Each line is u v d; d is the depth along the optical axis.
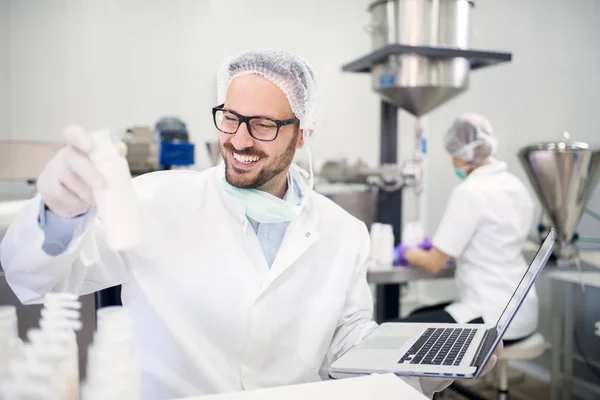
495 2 3.29
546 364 2.82
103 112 3.57
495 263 2.02
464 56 2.26
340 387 0.66
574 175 2.15
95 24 3.51
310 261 1.17
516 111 3.15
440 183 3.89
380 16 2.34
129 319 0.58
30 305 1.15
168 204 1.12
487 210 1.99
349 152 4.14
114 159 0.60
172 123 2.57
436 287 3.90
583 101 2.71
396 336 1.02
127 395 0.55
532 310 2.03
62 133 0.63
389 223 2.62
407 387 0.67
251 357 1.09
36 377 0.52
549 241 0.97
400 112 4.16
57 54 3.45
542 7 2.95
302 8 3.94
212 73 3.78
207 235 1.10
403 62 2.25
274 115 1.02
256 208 1.08
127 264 1.09
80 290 1.03
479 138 2.11
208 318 1.08
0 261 0.85
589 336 2.54
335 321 1.17
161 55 3.67
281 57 1.04
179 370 1.07
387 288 2.72
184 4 3.70
